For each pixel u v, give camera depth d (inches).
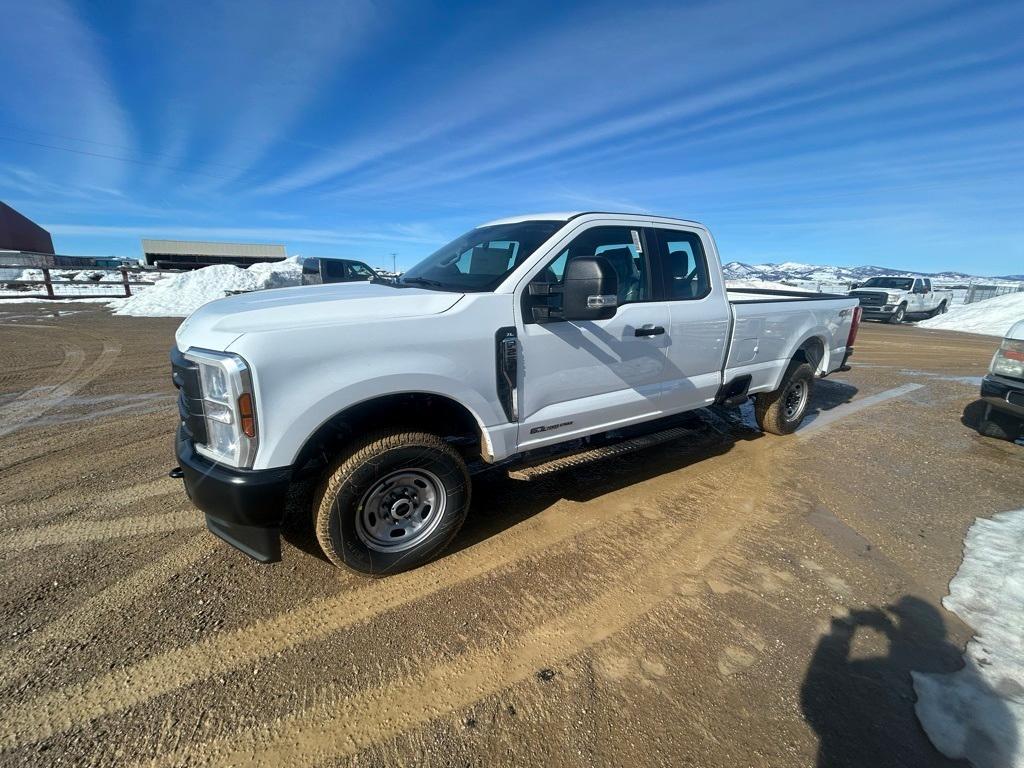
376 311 102.9
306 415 90.9
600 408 135.0
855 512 142.6
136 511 133.1
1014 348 194.4
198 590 103.5
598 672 84.9
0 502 136.4
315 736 73.1
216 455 92.7
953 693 81.1
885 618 98.8
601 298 109.0
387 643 90.9
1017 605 102.4
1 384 258.1
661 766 69.0
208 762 68.9
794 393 209.3
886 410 254.2
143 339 394.9
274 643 90.3
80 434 187.8
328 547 100.7
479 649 89.8
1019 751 71.4
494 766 68.7
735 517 138.6
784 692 81.1
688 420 172.6
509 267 123.0
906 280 866.1
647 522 135.2
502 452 118.9
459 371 106.9
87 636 90.0
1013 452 193.3
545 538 126.6
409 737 73.1
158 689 80.0
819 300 207.8
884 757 70.4
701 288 161.5
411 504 109.9
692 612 99.8
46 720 74.0
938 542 126.9
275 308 98.3
